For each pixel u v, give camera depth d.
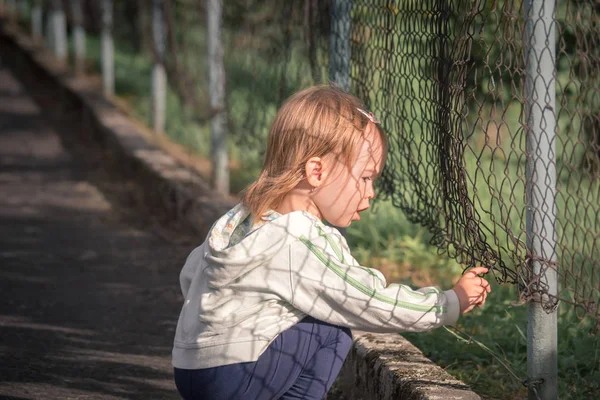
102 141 10.33
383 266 5.39
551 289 2.82
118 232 6.86
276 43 6.23
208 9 7.28
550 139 2.74
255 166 8.31
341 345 2.48
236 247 2.37
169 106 12.05
